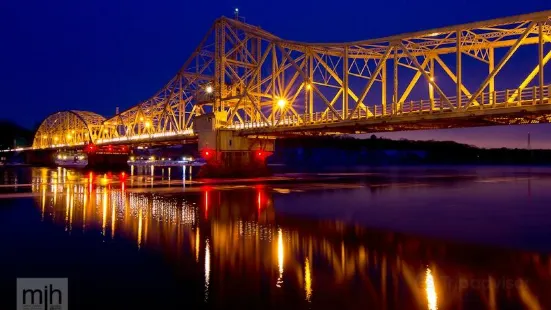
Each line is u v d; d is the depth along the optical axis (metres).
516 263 18.75
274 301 14.27
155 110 96.94
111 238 23.41
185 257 19.56
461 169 156.38
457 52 36.38
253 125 65.06
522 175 105.69
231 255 19.88
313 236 24.34
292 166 170.25
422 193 52.91
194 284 15.94
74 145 139.75
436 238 24.06
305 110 55.91
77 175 87.56
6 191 50.03
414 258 19.52
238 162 68.81
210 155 67.38
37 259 19.19
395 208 37.38
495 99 35.53
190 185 57.19
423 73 39.25
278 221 29.41
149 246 21.56
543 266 18.27
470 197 48.62
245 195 45.16
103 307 13.81
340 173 108.94
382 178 86.31
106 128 131.62
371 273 17.20
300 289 15.38
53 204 37.50
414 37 40.09
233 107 71.06
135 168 119.94
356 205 38.94
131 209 34.38
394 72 42.84
